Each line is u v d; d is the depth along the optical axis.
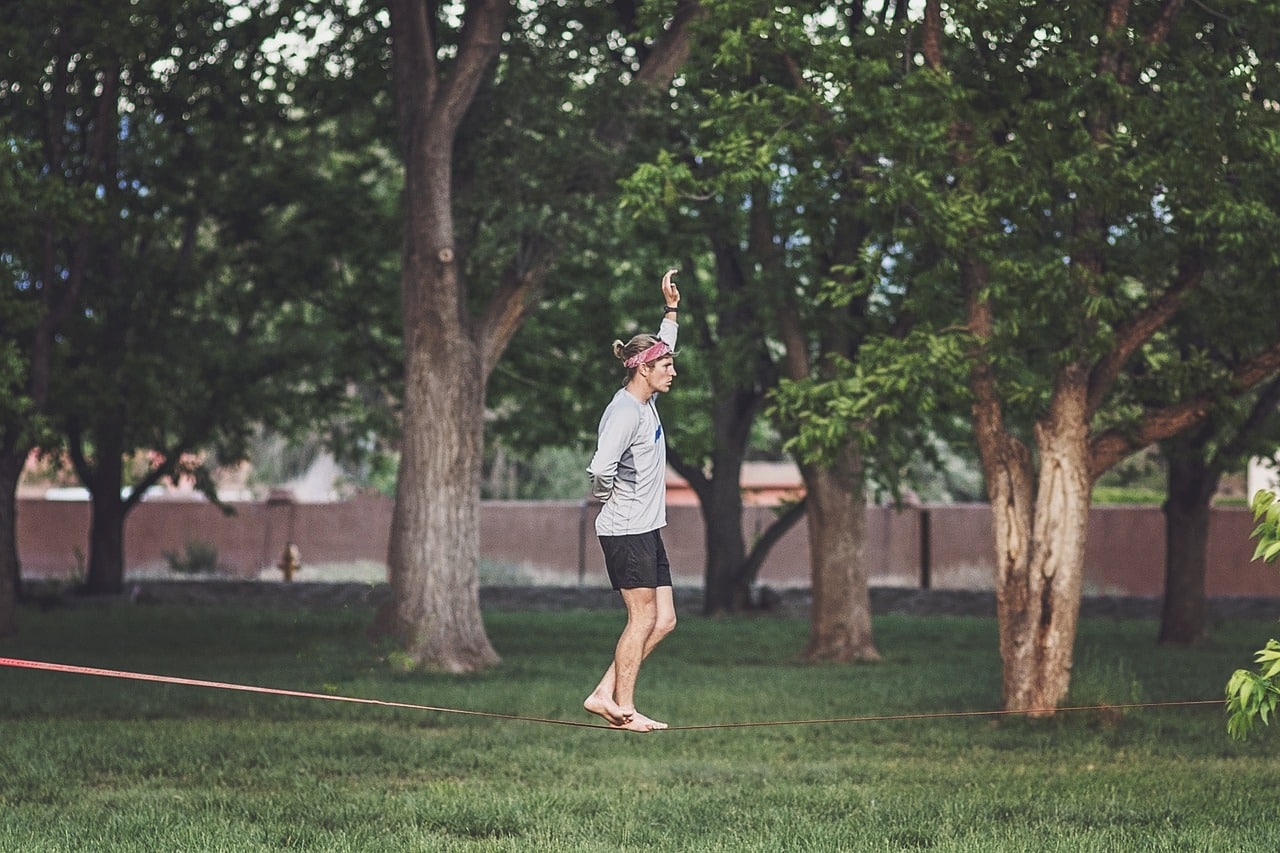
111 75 25.80
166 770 12.81
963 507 43.22
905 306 17.44
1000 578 17.02
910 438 30.22
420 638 22.20
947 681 21.38
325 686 19.08
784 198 20.16
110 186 27.44
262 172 29.86
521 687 19.62
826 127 16.98
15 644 25.30
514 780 12.73
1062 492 16.70
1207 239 16.14
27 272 27.36
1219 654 26.62
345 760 13.54
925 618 36.62
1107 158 15.59
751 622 33.56
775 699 18.61
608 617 35.31
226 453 36.84
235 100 26.98
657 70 23.69
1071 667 17.30
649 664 23.84
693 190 17.28
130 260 31.69
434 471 22.58
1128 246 17.97
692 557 45.19
